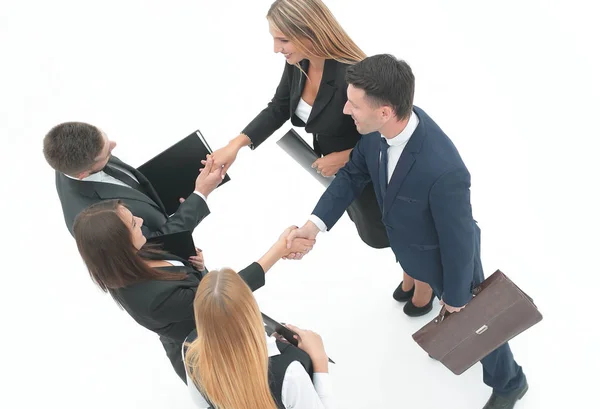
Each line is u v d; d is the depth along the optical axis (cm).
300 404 160
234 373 142
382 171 203
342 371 288
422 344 222
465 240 192
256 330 141
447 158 185
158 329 191
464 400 271
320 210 232
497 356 231
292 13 208
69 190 209
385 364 288
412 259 223
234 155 257
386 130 185
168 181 247
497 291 203
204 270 229
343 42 219
